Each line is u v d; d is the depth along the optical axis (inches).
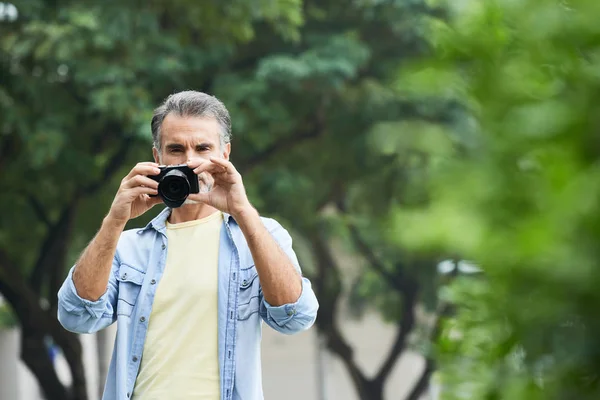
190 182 158.1
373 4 652.7
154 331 162.6
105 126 633.6
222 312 161.6
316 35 650.2
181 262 165.0
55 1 582.2
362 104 659.4
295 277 160.4
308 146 730.8
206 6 590.2
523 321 115.0
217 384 159.8
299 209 733.3
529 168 113.3
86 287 160.2
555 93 112.2
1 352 1055.0
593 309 109.9
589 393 114.0
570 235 107.1
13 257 732.7
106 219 159.3
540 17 113.0
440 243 114.2
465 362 137.5
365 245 828.6
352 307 960.3
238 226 167.0
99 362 928.3
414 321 873.5
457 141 135.3
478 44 117.4
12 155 628.4
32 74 605.0
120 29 565.3
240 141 669.3
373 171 714.8
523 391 123.5
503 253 111.6
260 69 614.2
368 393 898.1
